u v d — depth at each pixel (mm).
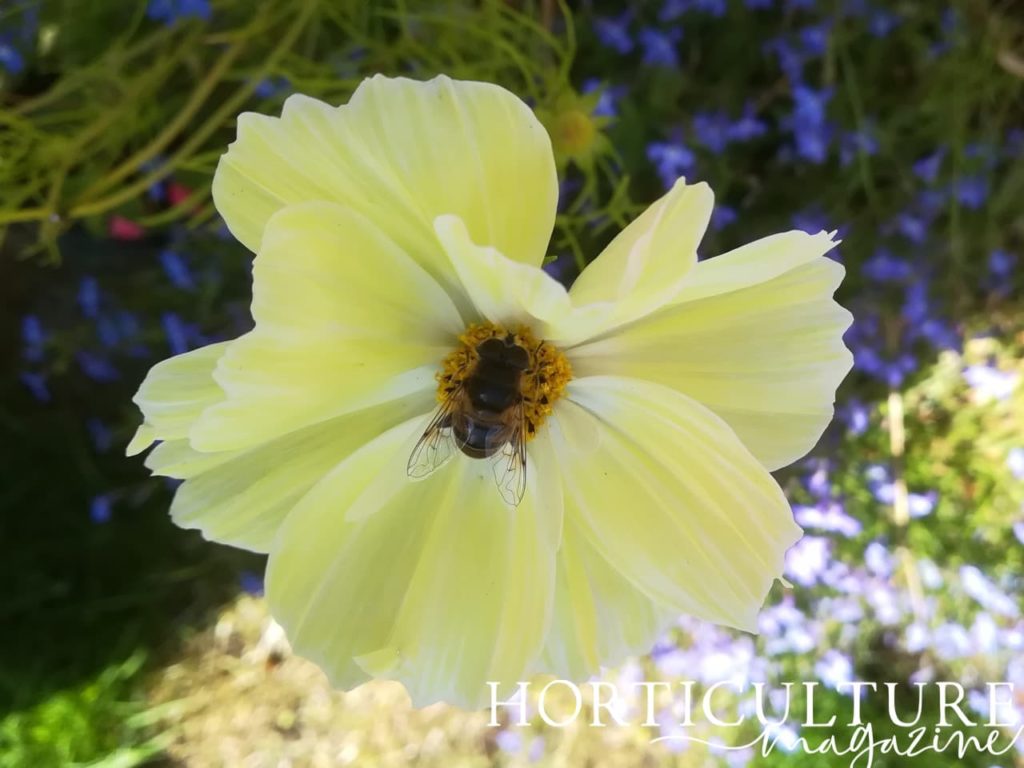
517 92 140
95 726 201
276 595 86
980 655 198
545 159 75
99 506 186
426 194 75
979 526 195
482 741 210
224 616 209
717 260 72
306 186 76
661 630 97
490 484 92
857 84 169
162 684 208
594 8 164
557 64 163
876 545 183
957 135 163
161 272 177
